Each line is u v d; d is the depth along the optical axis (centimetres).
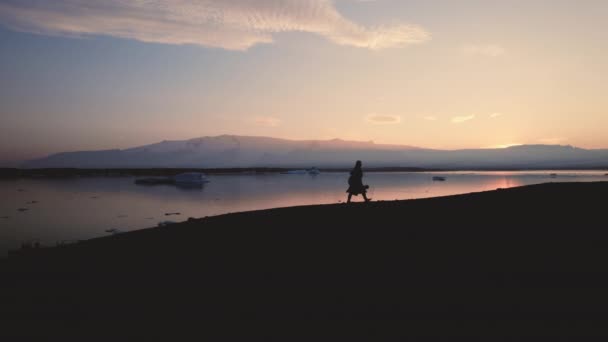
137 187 9925
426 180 13588
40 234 2967
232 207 5072
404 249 817
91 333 516
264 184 11488
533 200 1375
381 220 1170
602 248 715
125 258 954
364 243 895
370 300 560
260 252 887
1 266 984
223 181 13688
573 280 575
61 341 496
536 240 809
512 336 430
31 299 678
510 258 703
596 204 1205
